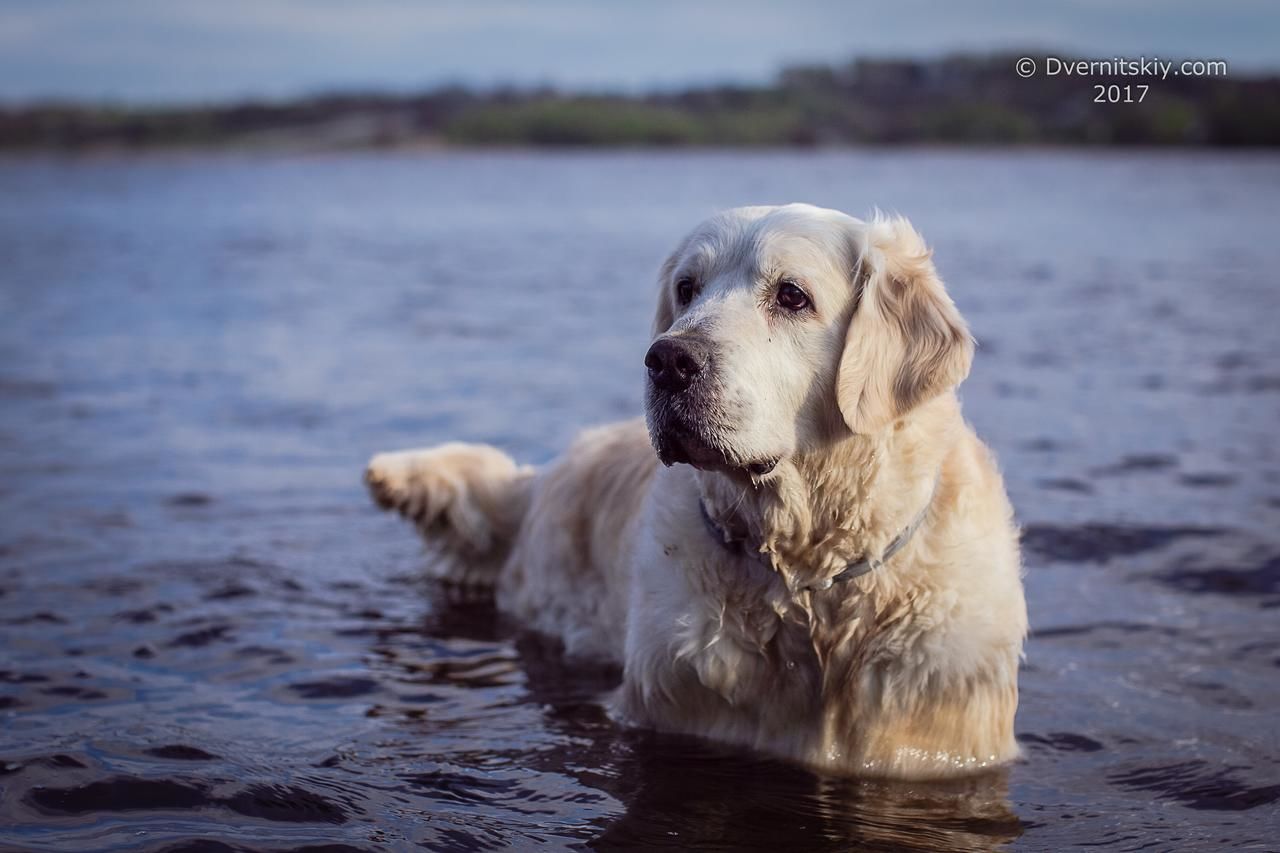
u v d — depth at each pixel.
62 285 17.91
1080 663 4.96
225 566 6.12
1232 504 6.87
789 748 4.30
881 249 4.34
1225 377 10.55
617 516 5.43
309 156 77.88
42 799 3.67
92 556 6.17
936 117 68.12
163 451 8.36
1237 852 3.52
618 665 5.22
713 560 4.36
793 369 4.19
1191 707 4.54
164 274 19.48
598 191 40.44
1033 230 26.19
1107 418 9.09
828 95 71.81
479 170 57.25
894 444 4.20
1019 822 3.76
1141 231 25.95
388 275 19.42
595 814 3.78
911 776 4.13
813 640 4.24
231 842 3.45
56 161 73.31
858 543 4.17
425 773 4.02
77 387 10.52
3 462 8.00
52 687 4.59
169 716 4.38
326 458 8.23
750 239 4.32
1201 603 5.52
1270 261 20.42
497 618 5.81
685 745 4.35
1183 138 63.12
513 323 14.24
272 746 4.17
